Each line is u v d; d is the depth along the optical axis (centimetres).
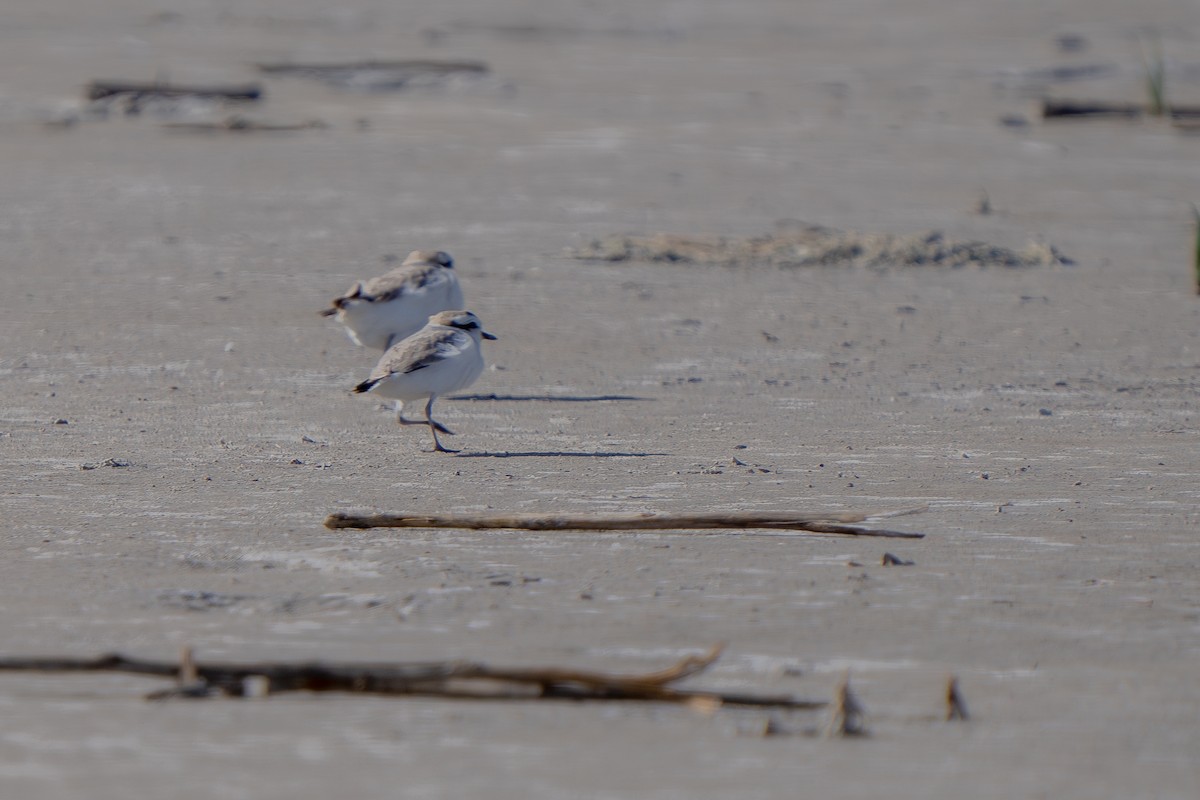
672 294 4878
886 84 12144
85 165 7806
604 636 1898
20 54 13225
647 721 1631
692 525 2392
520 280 5075
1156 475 2805
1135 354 4078
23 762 1505
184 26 16488
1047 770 1509
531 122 9856
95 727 1595
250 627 1922
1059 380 3741
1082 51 14812
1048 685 1747
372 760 1516
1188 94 11725
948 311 4675
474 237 5959
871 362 3941
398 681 1706
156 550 2270
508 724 1614
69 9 18012
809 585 2120
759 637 1903
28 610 1984
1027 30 17000
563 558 2247
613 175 7788
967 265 5503
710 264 5434
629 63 13512
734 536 2377
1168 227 6462
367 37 15612
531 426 3206
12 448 2931
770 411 3375
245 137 9012
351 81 11694
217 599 2039
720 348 4100
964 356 4031
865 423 3266
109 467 2795
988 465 2878
